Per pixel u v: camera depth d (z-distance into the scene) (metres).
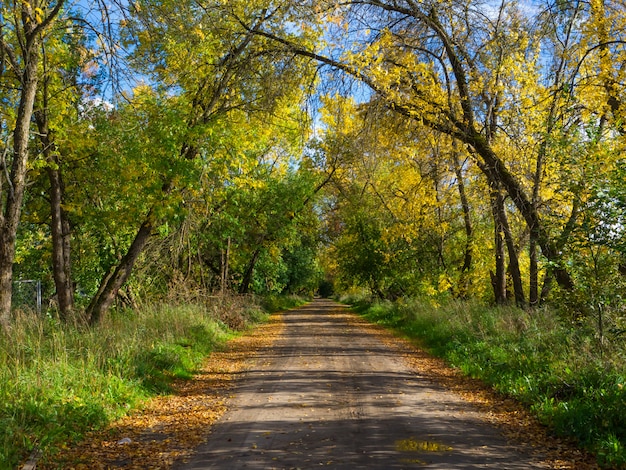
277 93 15.00
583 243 9.67
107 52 11.64
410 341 18.64
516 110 15.52
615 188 9.03
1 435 6.14
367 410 8.36
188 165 15.29
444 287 22.56
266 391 10.02
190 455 6.31
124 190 15.44
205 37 15.23
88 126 15.99
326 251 45.62
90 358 9.42
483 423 7.61
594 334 9.67
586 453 6.14
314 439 6.79
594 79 12.65
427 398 9.31
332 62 14.09
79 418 7.34
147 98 15.91
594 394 7.55
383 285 34.94
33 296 19.03
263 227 30.45
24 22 11.72
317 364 13.34
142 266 21.80
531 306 16.97
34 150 15.14
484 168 15.20
